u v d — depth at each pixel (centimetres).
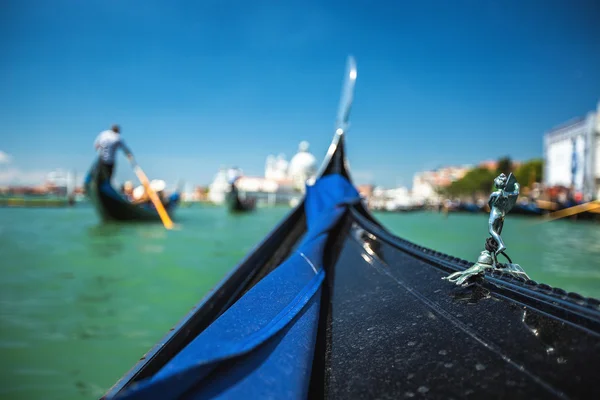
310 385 169
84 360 475
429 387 144
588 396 116
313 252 330
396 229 2514
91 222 2442
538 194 5634
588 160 4669
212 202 8769
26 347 507
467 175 8412
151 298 735
